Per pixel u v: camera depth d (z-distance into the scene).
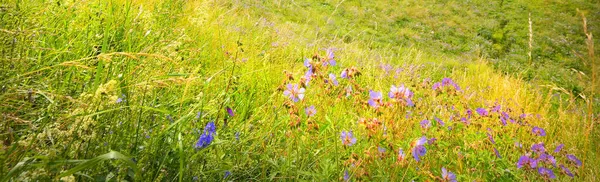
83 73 2.08
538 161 2.67
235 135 2.04
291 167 2.08
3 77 1.54
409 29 19.34
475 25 21.22
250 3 13.34
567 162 3.13
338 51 5.39
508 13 23.88
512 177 2.75
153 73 1.98
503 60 16.41
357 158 2.08
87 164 0.99
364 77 4.37
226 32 4.38
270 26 6.80
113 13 2.82
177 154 1.61
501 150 3.29
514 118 3.76
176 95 2.22
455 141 2.97
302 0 19.61
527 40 19.70
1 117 1.32
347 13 19.75
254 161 2.14
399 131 2.62
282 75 3.41
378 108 2.38
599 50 18.39
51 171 1.12
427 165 2.44
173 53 2.17
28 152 1.22
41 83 1.74
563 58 17.66
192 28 3.46
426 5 23.73
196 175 1.70
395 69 5.54
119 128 1.48
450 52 17.17
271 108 2.61
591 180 2.76
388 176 2.16
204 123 1.99
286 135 2.26
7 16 1.88
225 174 1.82
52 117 1.37
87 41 2.31
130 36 2.39
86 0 2.52
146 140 1.64
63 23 2.39
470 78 8.51
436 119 2.96
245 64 3.42
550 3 26.25
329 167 2.14
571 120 4.20
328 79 2.64
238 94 2.61
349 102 2.99
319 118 2.60
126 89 1.68
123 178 1.39
